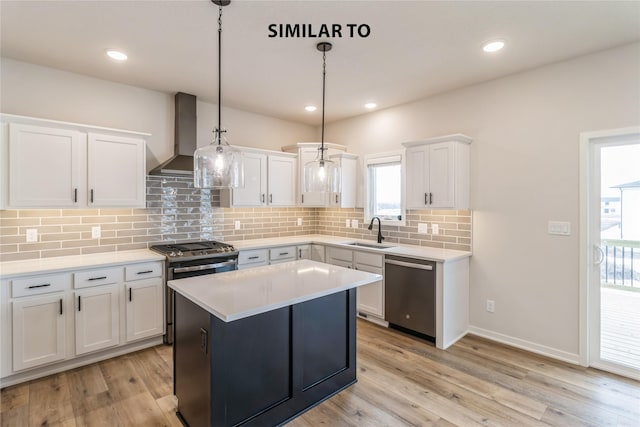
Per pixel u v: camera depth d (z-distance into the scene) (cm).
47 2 202
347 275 249
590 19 221
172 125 376
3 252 282
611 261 274
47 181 274
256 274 252
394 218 422
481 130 338
